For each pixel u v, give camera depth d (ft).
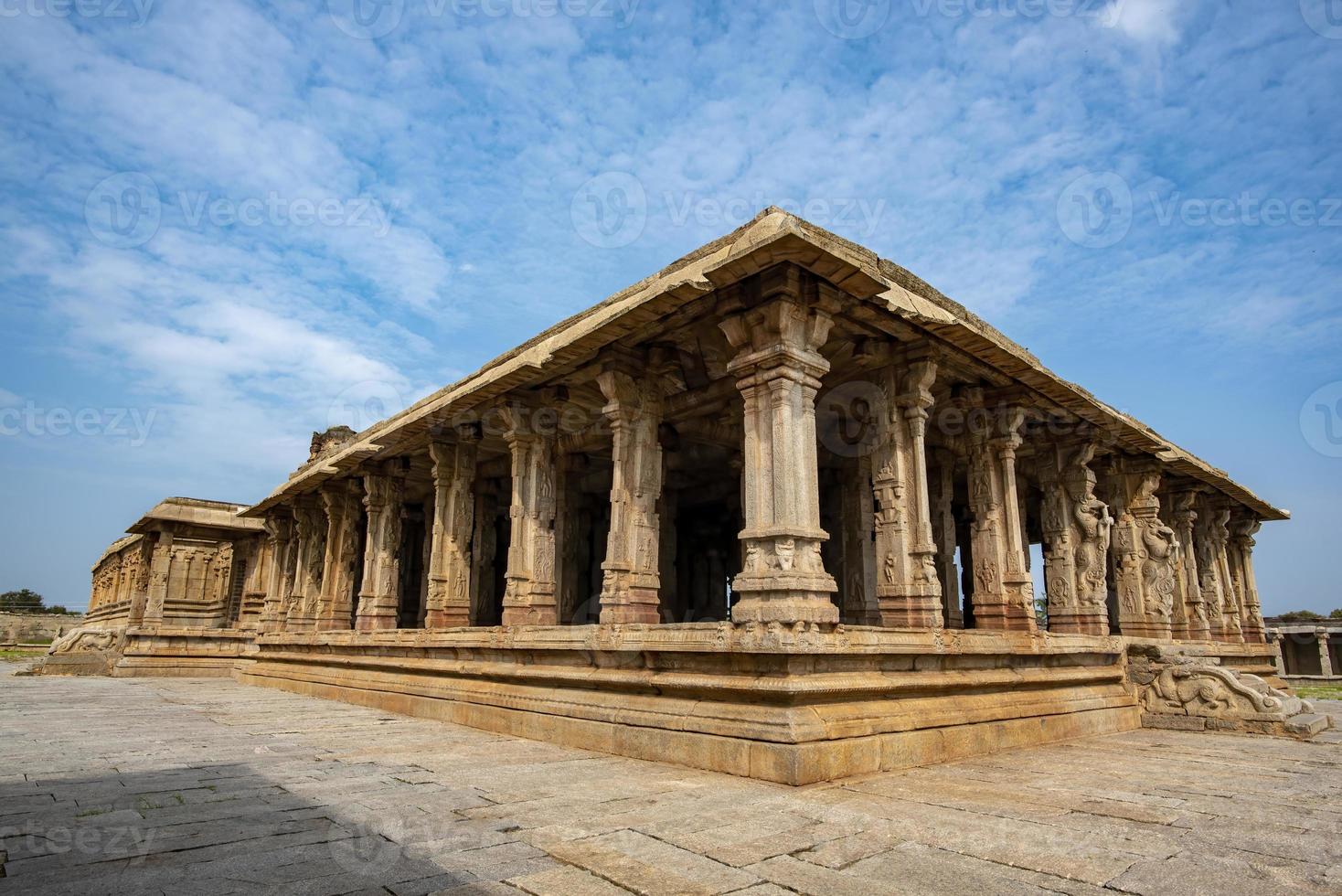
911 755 26.48
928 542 33.81
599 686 31.37
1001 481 40.40
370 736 33.42
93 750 28.91
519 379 38.81
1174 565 59.72
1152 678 41.83
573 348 34.32
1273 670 67.26
